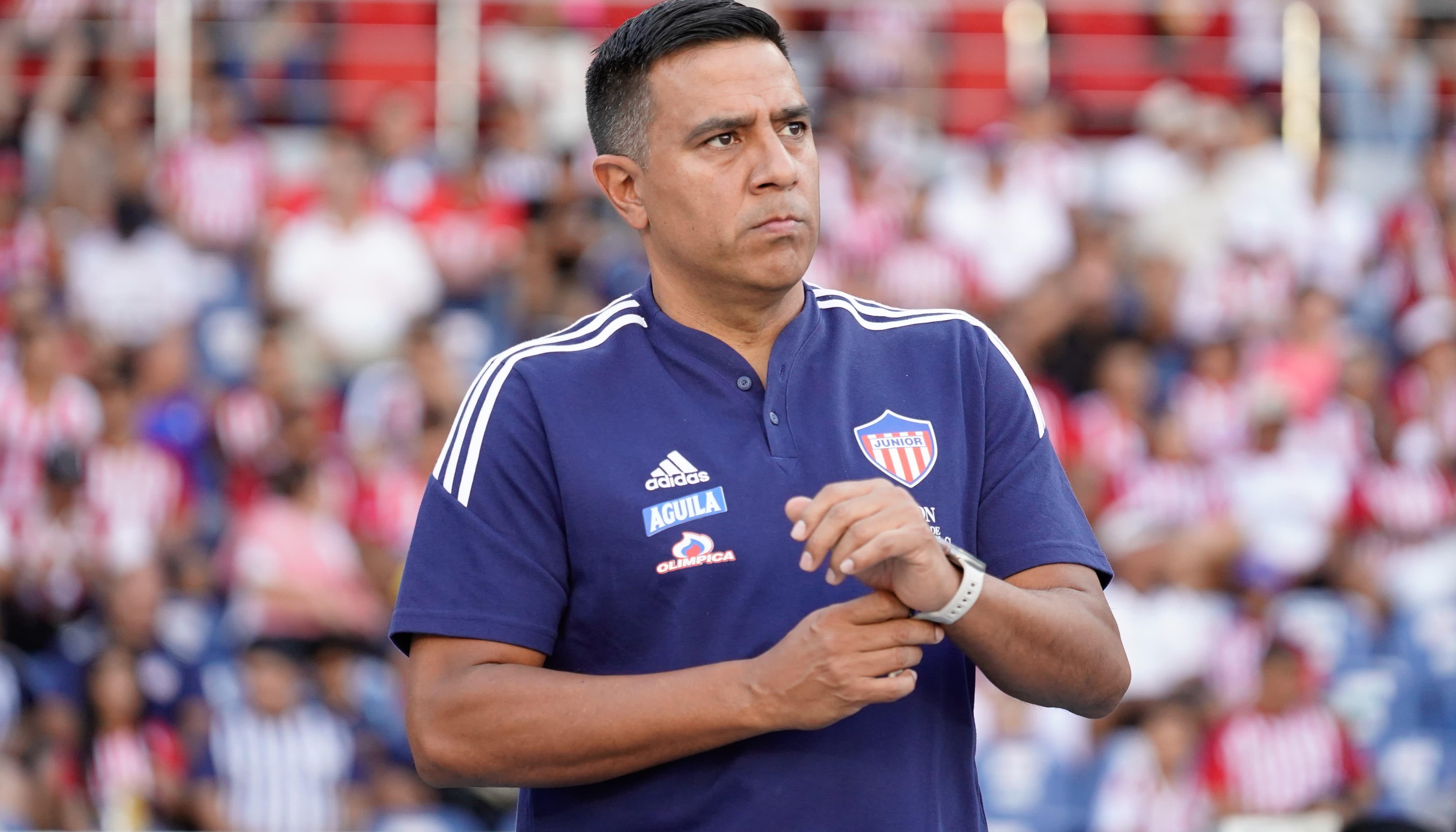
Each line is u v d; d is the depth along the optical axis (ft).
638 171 13.20
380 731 45.75
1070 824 45.03
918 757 12.50
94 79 59.82
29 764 44.65
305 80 61.87
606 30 63.05
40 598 47.73
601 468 12.55
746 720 11.24
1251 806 46.06
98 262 55.83
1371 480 53.16
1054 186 59.21
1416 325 57.31
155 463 50.37
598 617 12.48
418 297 56.29
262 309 55.67
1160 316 57.00
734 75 12.73
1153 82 65.16
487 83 62.18
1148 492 52.08
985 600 11.32
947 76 65.05
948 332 13.85
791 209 12.66
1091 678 12.25
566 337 13.47
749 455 12.69
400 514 49.49
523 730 11.69
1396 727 48.55
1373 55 63.87
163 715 45.37
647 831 12.42
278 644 45.27
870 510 10.77
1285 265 58.65
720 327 13.28
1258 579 50.62
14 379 50.78
